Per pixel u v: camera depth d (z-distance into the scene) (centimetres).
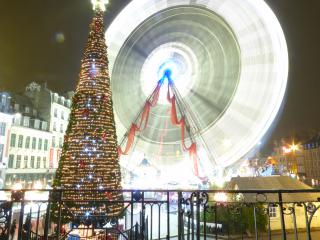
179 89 2428
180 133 2281
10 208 527
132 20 2250
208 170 2220
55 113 4300
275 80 2278
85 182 1155
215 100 2444
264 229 1627
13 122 3472
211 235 1382
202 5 2444
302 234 1702
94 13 1368
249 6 2362
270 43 2311
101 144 1211
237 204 536
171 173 2180
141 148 2203
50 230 1077
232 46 2489
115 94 2139
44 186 3950
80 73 1309
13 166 3438
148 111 2275
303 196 1923
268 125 2255
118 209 1158
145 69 2394
